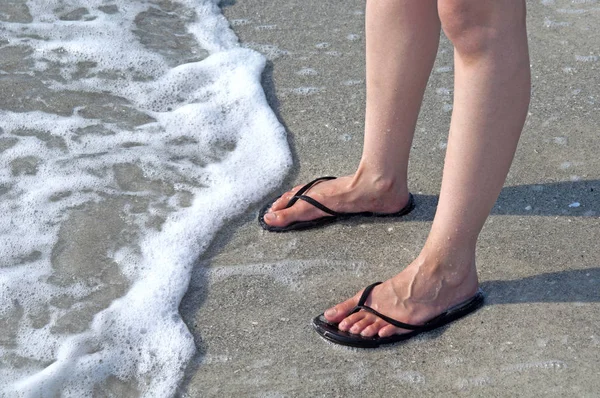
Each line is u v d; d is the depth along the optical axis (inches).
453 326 73.1
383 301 72.5
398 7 71.8
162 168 97.0
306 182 93.4
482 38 59.7
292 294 78.4
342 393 67.4
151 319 75.9
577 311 73.3
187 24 126.6
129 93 111.0
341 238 84.8
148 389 69.4
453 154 65.6
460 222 68.4
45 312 77.4
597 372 67.3
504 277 77.7
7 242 85.7
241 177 94.8
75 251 84.7
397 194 84.9
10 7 130.2
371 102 78.9
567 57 113.6
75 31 124.2
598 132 98.2
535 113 102.0
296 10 129.6
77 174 95.9
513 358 69.3
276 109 106.8
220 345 73.2
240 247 84.8
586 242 81.4
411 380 68.2
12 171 96.0
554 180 90.5
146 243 85.4
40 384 69.8
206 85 112.1
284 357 71.4
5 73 113.9
